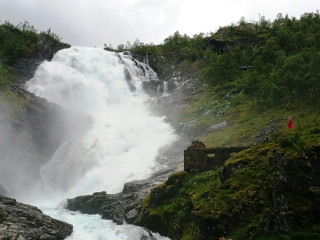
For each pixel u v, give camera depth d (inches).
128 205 1175.6
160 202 1031.6
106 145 2202.3
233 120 2026.3
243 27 3998.5
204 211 705.6
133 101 3120.1
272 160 734.5
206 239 703.1
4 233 856.9
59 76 3112.7
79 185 1923.0
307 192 643.5
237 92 2506.2
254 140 1571.1
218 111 2326.5
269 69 2431.1
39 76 3137.3
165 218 969.5
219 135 1892.2
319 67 1786.4
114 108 3019.2
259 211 674.2
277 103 1963.6
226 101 2447.1
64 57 3371.1
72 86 3061.0
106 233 982.4
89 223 1116.5
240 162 800.9
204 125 2176.4
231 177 774.5
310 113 1609.3
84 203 1330.0
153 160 1926.7
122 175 1825.8
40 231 915.4
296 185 649.0
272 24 3912.4
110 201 1277.1
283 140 741.3
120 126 2488.9
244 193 710.5
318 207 626.2
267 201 677.9
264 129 1656.0
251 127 1797.5
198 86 3142.2
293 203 633.6
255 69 2561.5
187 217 900.6
